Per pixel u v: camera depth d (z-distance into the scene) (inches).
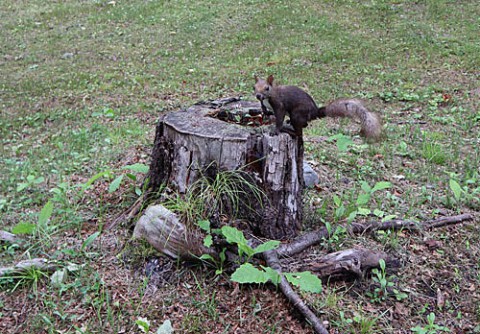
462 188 69.7
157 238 54.0
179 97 116.9
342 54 142.7
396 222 59.8
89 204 66.2
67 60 149.4
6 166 80.0
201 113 61.4
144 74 134.8
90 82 129.6
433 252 57.1
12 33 176.1
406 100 109.5
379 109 104.3
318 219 60.4
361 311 49.1
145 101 114.7
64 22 187.5
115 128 94.9
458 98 109.0
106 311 49.6
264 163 54.5
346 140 63.1
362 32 160.7
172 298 50.9
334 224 59.1
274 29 166.7
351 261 51.8
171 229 53.3
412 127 93.5
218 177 54.6
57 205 66.4
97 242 58.3
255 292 50.8
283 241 55.6
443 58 137.5
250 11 184.9
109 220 62.3
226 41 159.6
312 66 135.3
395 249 56.7
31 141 92.1
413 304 50.6
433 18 169.0
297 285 46.9
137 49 157.6
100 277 53.2
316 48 148.9
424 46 146.6
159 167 60.3
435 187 71.0
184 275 53.0
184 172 56.5
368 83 121.3
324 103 107.9
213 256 52.6
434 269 54.7
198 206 54.2
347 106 59.5
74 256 56.1
